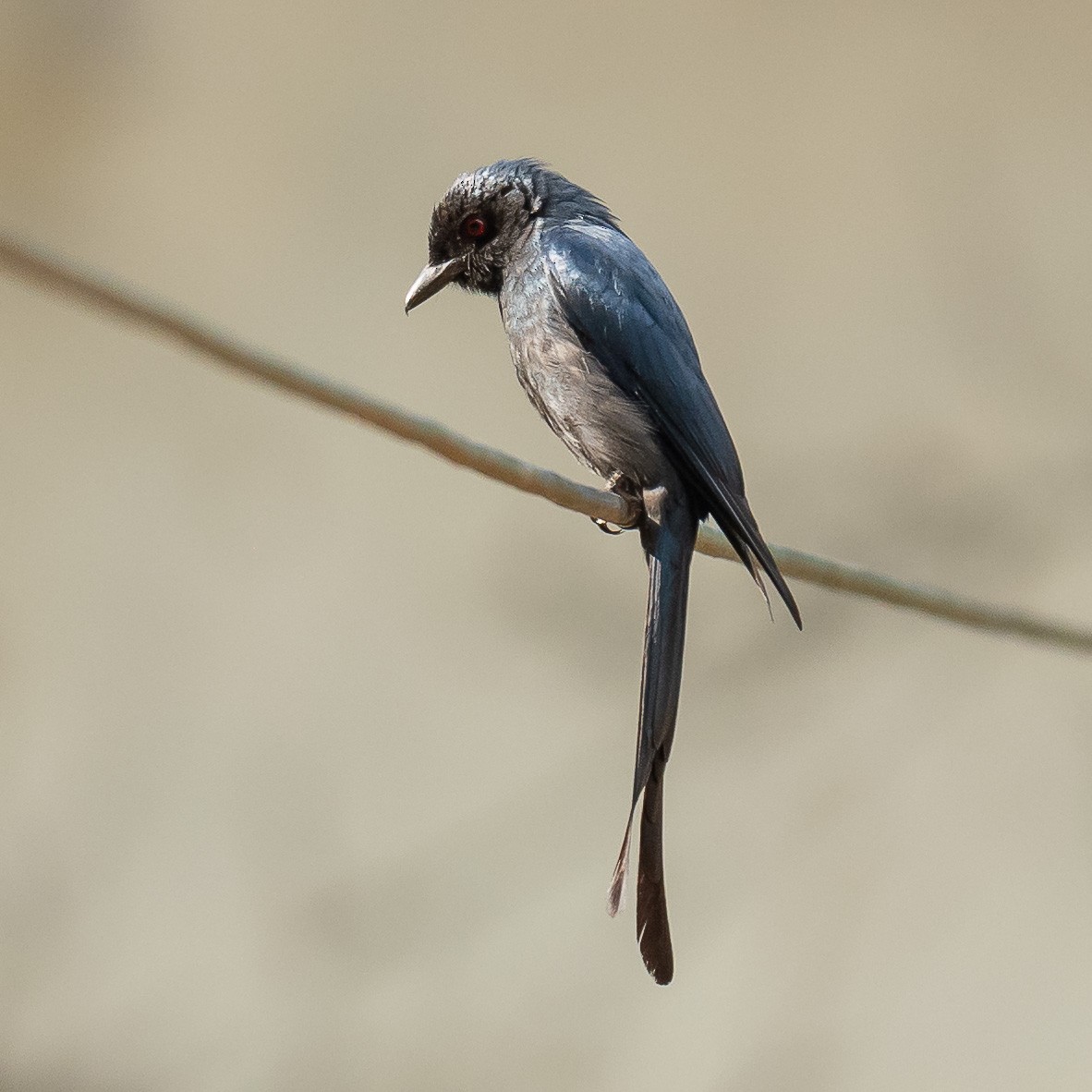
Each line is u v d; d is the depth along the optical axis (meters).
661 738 6.27
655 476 6.98
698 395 7.06
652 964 5.81
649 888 5.91
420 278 8.09
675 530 6.89
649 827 6.00
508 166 7.98
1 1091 12.47
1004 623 6.43
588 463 7.33
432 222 8.12
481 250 7.96
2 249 3.32
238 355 3.95
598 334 7.17
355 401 4.42
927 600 6.31
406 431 4.61
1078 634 6.56
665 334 7.17
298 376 4.20
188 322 3.79
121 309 3.58
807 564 6.22
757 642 13.69
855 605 13.61
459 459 4.93
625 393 7.11
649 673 6.45
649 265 7.47
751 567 6.31
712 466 6.89
